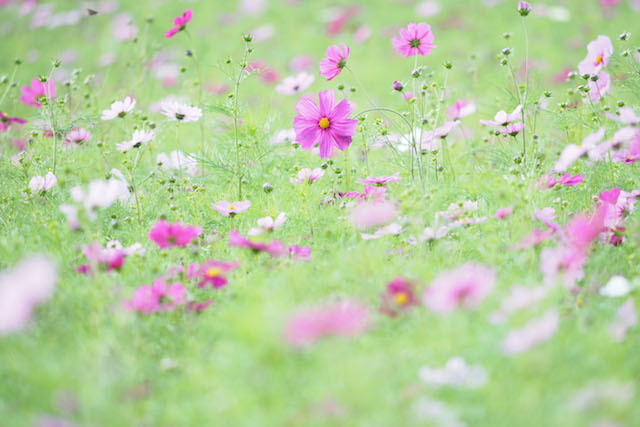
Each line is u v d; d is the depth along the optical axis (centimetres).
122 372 253
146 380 257
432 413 248
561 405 249
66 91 325
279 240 284
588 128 302
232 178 303
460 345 257
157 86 371
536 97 309
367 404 244
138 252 275
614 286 264
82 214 269
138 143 295
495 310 261
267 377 252
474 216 281
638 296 265
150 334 263
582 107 304
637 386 254
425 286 264
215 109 299
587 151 279
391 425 241
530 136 303
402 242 280
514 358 254
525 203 276
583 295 267
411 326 260
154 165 308
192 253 279
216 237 287
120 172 297
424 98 312
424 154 302
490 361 255
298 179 295
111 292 265
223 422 251
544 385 252
